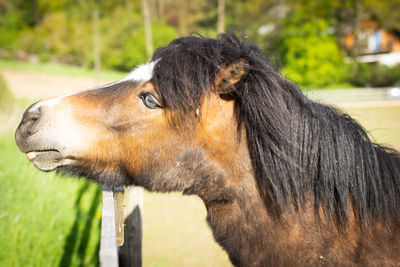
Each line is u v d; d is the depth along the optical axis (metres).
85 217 4.46
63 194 4.75
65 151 1.66
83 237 3.98
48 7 42.97
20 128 1.72
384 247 1.45
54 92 20.44
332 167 1.53
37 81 23.91
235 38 1.74
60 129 1.65
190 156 1.63
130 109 1.65
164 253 4.04
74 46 37.06
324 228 1.53
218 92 1.55
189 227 4.84
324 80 22.56
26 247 3.36
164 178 1.68
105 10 41.94
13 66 28.31
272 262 1.57
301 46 22.12
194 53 1.60
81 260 3.53
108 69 36.06
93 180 1.85
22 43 37.44
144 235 4.56
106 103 1.67
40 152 1.71
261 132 1.53
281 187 1.54
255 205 1.61
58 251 3.55
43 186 4.62
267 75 1.54
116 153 1.69
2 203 4.14
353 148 1.55
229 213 1.67
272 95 1.52
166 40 34.59
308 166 1.55
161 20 38.03
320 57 22.17
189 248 4.18
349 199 1.54
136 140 1.65
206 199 1.71
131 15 37.38
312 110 1.60
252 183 1.61
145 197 6.30
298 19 23.91
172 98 1.56
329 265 1.49
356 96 19.53
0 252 3.20
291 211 1.54
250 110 1.53
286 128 1.53
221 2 33.34
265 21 27.81
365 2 27.25
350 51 29.70
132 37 34.59
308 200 1.56
